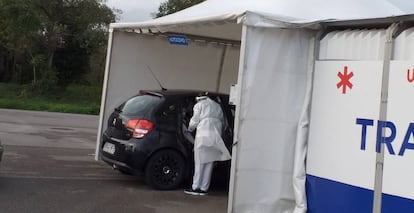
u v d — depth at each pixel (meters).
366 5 8.24
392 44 5.86
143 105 8.79
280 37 6.90
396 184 5.68
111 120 9.22
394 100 5.77
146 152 8.38
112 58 10.20
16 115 23.69
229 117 8.72
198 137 8.27
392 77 5.81
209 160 8.38
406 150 5.60
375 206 5.90
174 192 8.54
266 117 6.91
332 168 6.54
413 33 5.66
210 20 7.41
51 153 11.97
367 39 6.22
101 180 9.21
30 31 38.44
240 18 6.73
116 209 7.26
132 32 10.33
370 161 6.03
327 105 6.70
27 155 11.39
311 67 6.98
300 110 7.03
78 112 32.50
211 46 11.21
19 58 44.03
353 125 6.29
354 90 6.30
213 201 8.10
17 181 8.67
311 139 6.93
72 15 42.56
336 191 6.46
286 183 7.06
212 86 11.36
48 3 41.06
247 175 6.85
